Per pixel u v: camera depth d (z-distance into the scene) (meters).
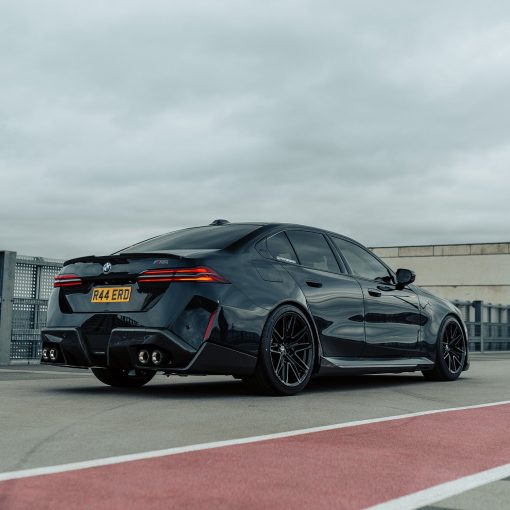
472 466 2.60
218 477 2.33
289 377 4.95
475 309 17.56
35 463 2.51
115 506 1.98
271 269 4.91
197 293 4.45
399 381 6.41
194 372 4.46
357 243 5.92
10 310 8.23
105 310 4.67
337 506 2.02
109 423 3.45
